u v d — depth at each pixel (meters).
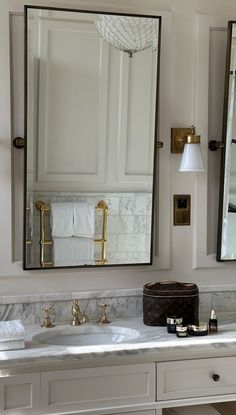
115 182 2.46
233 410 2.50
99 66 2.40
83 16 2.36
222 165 2.57
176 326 2.25
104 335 2.38
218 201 2.62
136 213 2.49
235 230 2.62
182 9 2.54
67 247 2.41
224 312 2.62
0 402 1.97
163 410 2.36
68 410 2.04
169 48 2.52
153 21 2.43
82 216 2.43
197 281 2.62
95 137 2.42
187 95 2.56
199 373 2.16
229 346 2.16
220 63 2.60
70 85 2.38
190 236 2.61
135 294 2.53
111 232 2.46
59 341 2.35
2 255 2.37
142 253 2.50
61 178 2.39
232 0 2.59
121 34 2.41
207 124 2.58
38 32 2.31
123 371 2.08
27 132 2.33
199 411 2.37
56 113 2.37
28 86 2.32
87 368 2.05
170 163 2.56
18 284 2.41
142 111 2.46
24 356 1.98
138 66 2.44
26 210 2.35
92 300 2.49
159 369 2.12
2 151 2.34
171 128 2.55
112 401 2.08
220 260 2.61
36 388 2.00
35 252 2.38
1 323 2.15
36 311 2.43
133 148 2.47
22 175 2.38
